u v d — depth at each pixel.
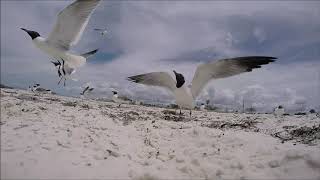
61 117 1.36
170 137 1.35
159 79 1.48
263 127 1.75
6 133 1.12
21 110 1.36
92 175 1.01
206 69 1.36
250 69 1.32
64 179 0.97
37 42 1.33
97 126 1.33
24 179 0.94
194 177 1.09
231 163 1.12
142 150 1.23
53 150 1.08
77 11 1.24
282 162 1.08
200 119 1.92
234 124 1.76
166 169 1.12
